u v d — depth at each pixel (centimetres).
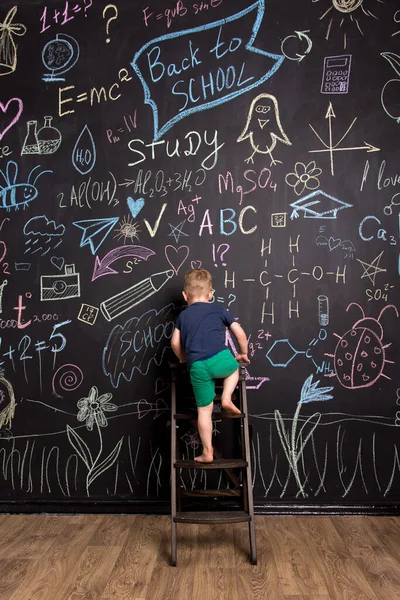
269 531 314
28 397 350
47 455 348
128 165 351
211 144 348
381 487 340
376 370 342
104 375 348
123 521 331
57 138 354
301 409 342
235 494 312
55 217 352
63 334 350
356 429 341
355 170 345
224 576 260
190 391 345
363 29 347
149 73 351
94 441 347
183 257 347
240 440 342
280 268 345
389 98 346
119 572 264
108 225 350
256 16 349
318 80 347
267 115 347
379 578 257
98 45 354
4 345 352
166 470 343
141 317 347
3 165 354
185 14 351
